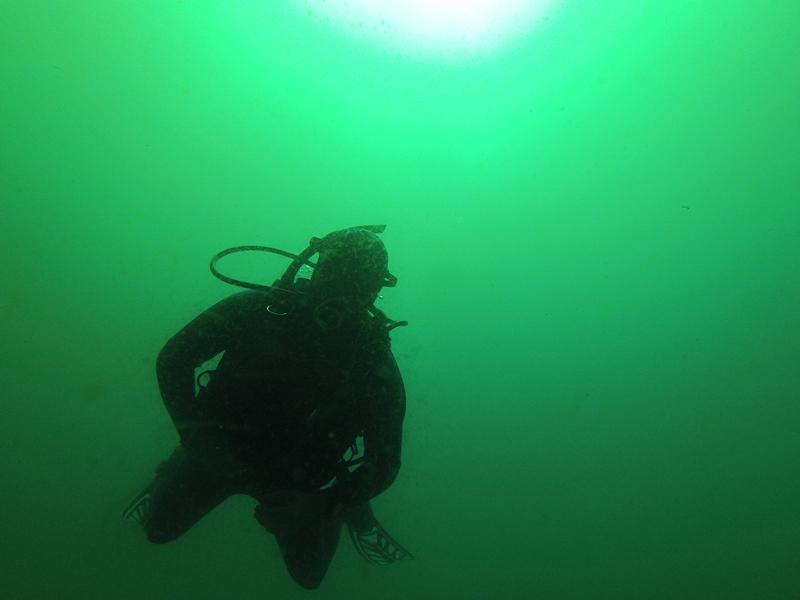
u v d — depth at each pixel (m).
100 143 7.64
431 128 8.09
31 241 6.79
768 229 8.89
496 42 7.30
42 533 4.13
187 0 7.23
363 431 1.70
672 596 5.54
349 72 7.75
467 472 6.29
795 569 6.16
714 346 8.60
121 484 4.61
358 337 1.60
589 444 7.22
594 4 7.07
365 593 4.67
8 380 5.24
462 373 7.43
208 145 7.88
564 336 8.20
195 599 4.02
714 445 7.57
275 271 7.56
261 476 1.78
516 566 5.32
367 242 1.55
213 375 1.72
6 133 7.36
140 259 7.08
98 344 5.93
